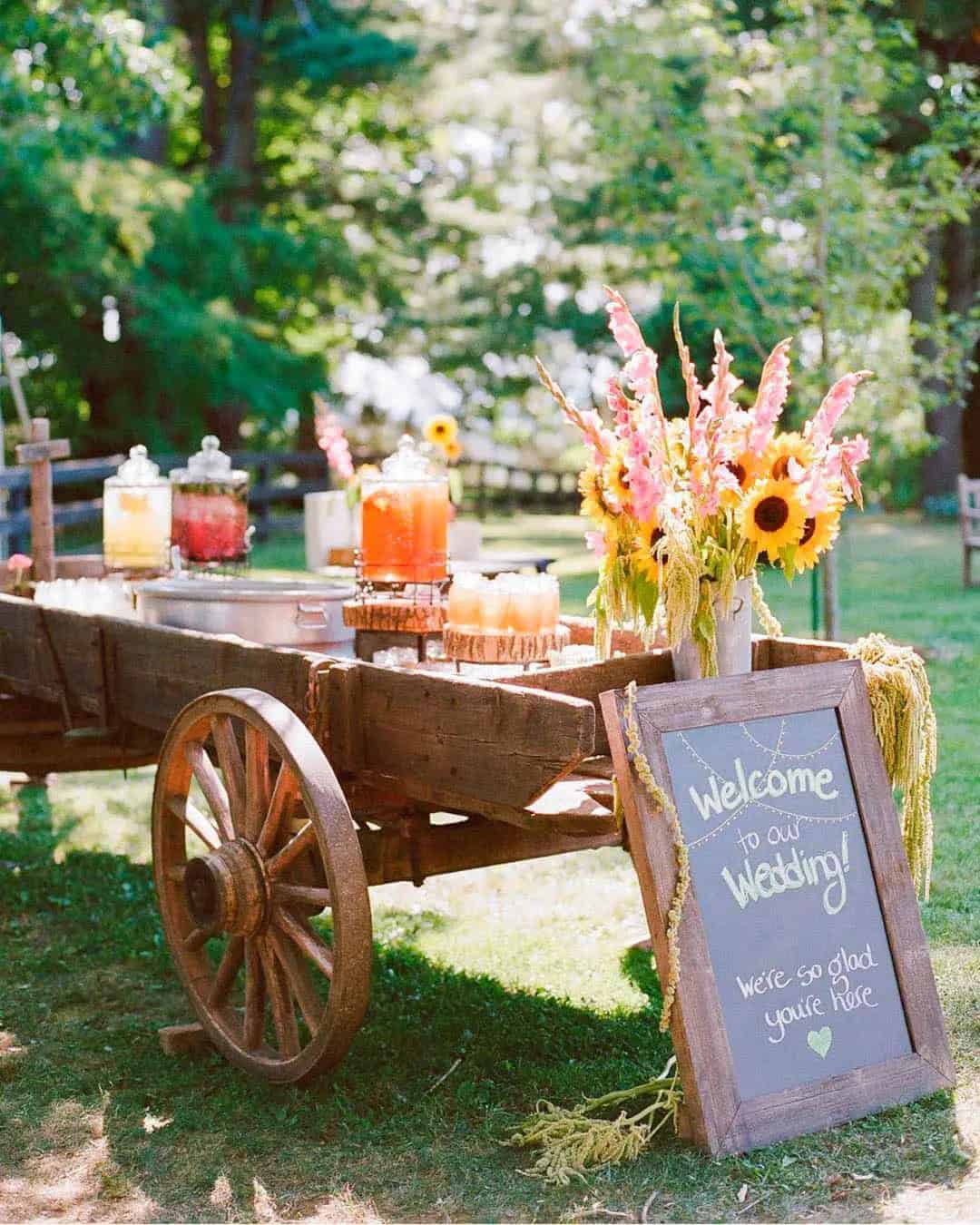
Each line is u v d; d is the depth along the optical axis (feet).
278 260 66.64
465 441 98.07
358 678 11.09
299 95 71.36
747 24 45.65
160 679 12.98
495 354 80.02
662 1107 9.93
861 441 10.73
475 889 15.81
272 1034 12.07
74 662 14.28
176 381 63.93
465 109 70.13
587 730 9.25
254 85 70.95
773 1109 9.59
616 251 71.10
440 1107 10.55
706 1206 8.96
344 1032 10.32
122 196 55.93
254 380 63.21
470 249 80.94
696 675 10.80
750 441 10.60
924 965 10.43
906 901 10.50
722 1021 9.59
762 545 10.54
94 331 63.93
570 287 77.25
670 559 10.45
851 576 43.70
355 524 17.66
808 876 10.18
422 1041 11.75
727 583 10.70
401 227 75.41
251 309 70.13
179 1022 12.51
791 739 10.34
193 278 62.18
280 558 48.01
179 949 12.08
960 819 17.25
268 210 72.54
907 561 47.98
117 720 13.85
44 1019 12.60
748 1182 9.16
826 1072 9.86
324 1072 10.69
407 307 76.84
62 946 14.44
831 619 28.25
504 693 9.79
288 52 67.31
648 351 10.48
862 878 10.41
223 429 71.72
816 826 10.30
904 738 10.80
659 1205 9.00
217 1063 11.57
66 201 53.31
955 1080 10.29
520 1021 12.05
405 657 12.75
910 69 29.25
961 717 22.90
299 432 89.71
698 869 9.76
